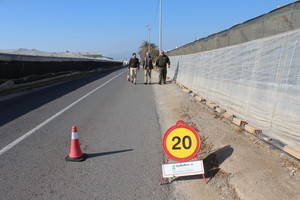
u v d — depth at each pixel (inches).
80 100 409.4
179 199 128.3
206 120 264.2
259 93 213.2
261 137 193.0
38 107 352.2
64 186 139.6
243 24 251.4
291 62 173.8
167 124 261.7
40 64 750.5
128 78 787.4
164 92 498.9
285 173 140.7
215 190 135.4
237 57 264.1
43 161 171.2
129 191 135.2
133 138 217.6
